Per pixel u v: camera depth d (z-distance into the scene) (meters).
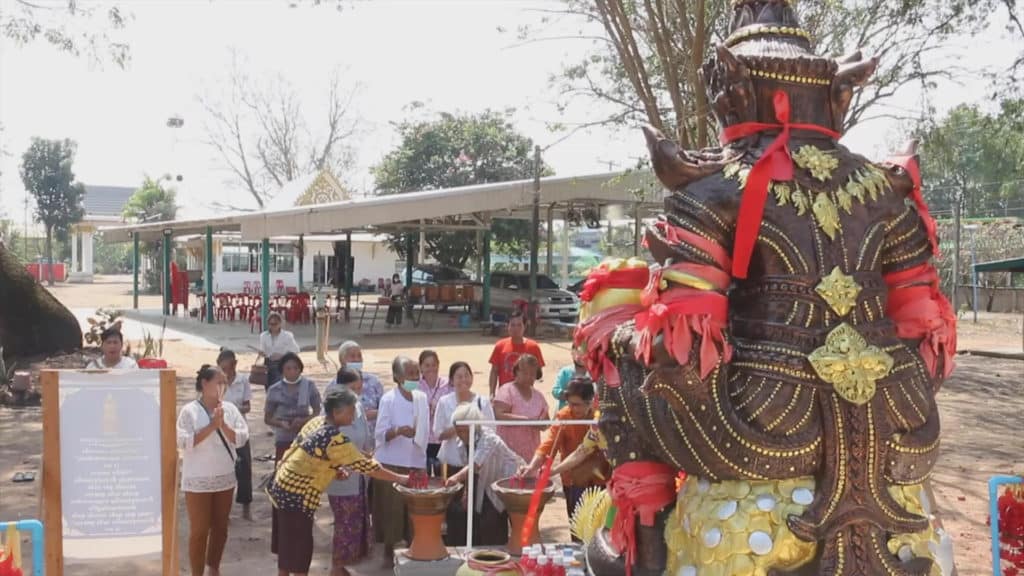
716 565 2.48
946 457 10.02
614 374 2.78
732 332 2.60
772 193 2.50
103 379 4.58
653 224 2.58
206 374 6.27
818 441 2.44
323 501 8.48
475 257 33.69
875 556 2.46
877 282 2.53
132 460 4.60
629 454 2.84
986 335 23.92
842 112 2.70
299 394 7.75
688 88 13.03
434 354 7.49
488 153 34.31
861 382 2.39
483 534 6.53
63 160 63.03
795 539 2.43
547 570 3.70
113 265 74.06
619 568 2.97
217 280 40.47
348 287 26.92
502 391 7.16
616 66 15.63
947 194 35.38
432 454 7.35
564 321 24.88
